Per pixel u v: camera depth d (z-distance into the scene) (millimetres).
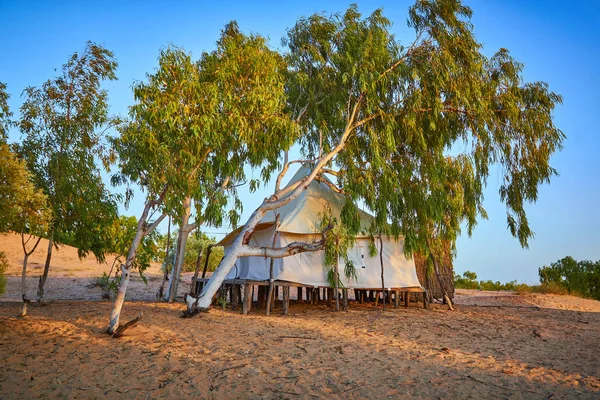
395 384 6250
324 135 13359
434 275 17453
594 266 26953
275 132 10609
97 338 8039
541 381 6504
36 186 11539
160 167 8703
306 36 13164
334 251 13484
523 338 9836
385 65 12648
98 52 12484
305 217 14758
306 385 6098
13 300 14469
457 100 12938
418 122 13148
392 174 12812
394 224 13812
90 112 12445
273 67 10875
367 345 8656
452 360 7594
